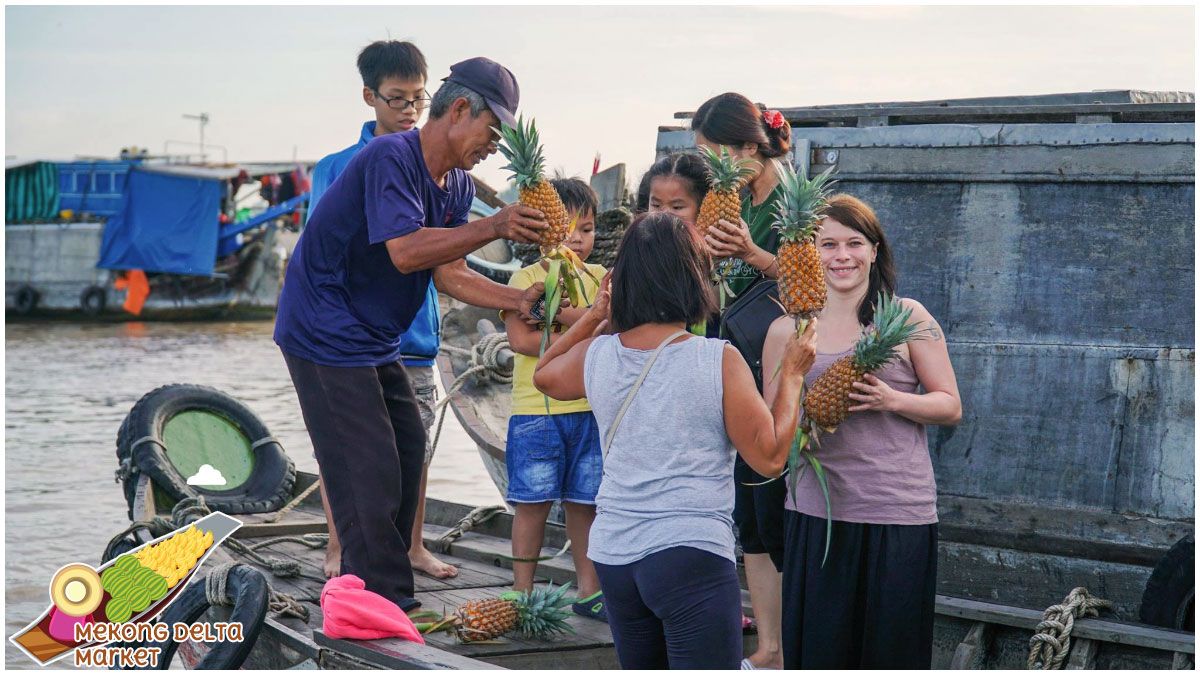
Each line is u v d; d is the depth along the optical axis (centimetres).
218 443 680
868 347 318
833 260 347
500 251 827
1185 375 414
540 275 438
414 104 501
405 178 384
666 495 292
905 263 467
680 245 300
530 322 413
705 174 405
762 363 359
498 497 923
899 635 329
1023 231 445
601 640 407
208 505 624
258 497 657
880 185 475
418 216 382
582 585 449
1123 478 424
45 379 1798
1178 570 385
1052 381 438
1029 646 399
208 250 3428
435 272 420
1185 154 415
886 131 471
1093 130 431
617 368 302
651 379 296
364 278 403
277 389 1672
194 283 3653
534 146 358
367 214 383
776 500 373
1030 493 440
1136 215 426
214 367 2044
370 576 398
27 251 3509
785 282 315
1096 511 427
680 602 288
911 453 333
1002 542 443
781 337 351
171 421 674
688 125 551
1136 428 423
